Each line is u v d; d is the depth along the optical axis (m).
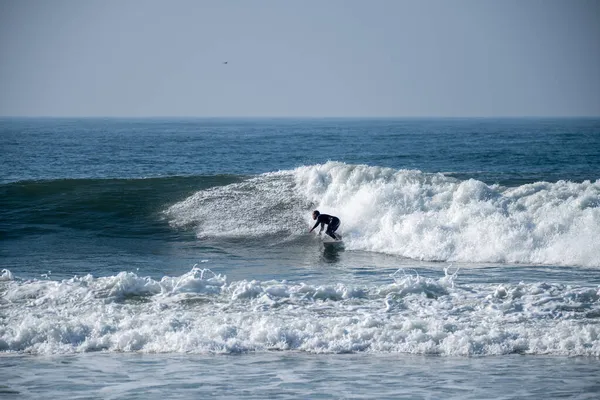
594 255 62.34
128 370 34.41
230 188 89.88
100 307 44.97
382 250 71.19
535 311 43.50
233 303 45.97
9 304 46.00
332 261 66.19
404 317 42.72
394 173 85.81
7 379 32.91
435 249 68.12
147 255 69.38
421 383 32.12
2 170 176.88
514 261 64.62
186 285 48.88
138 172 172.12
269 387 31.59
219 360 36.22
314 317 42.84
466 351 37.16
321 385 31.88
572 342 37.75
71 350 38.03
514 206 74.38
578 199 71.88
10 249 72.19
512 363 35.34
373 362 35.75
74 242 75.88
